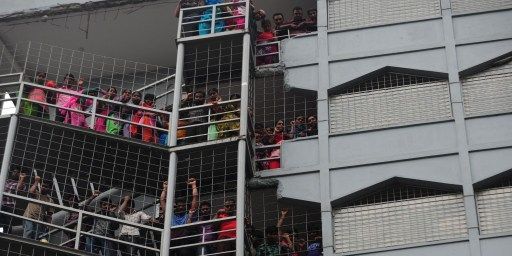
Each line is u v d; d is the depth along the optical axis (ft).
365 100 141.79
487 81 139.74
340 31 147.43
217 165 138.10
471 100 138.41
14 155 136.77
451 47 142.20
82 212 128.16
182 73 143.95
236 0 151.33
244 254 127.95
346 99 142.41
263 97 146.20
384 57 143.54
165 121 143.13
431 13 146.61
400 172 133.69
